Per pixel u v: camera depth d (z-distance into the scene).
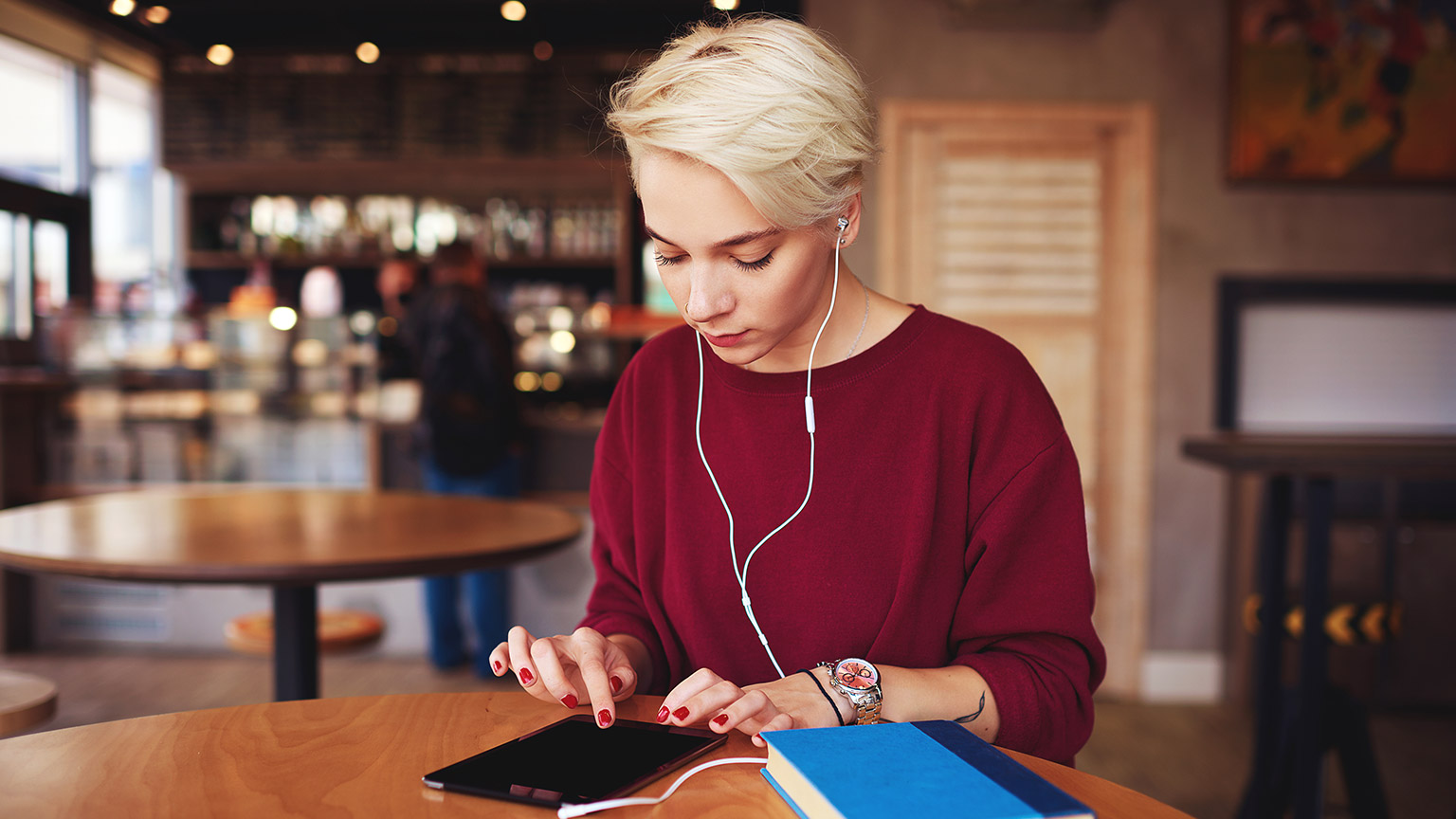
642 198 0.82
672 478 1.03
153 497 2.45
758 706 0.78
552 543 1.87
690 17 4.39
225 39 4.66
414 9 4.30
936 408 0.97
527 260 5.21
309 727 0.83
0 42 4.44
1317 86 3.76
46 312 4.53
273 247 5.26
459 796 0.68
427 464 3.65
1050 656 0.92
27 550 1.70
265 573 1.59
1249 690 3.70
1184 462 3.83
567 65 5.02
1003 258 3.80
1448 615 3.57
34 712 1.62
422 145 5.05
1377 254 3.80
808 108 0.78
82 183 4.93
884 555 0.97
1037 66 3.76
